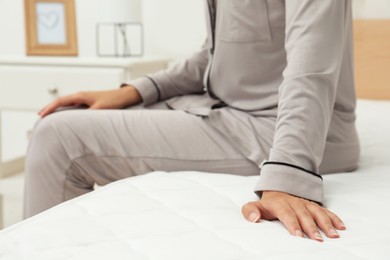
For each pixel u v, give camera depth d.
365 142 1.34
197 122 1.10
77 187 1.13
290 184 0.79
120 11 2.25
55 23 2.28
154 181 0.90
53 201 1.11
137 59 2.10
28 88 2.13
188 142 1.08
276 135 0.85
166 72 1.34
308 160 0.82
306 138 0.83
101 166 1.12
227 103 1.15
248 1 1.07
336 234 0.66
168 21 2.49
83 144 1.10
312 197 0.79
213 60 1.17
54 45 2.28
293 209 0.72
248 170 1.06
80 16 2.60
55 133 1.09
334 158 1.03
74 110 1.16
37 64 2.14
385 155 1.21
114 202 0.77
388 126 1.50
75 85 2.08
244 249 0.61
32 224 0.69
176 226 0.67
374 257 0.59
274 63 1.09
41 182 1.10
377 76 2.04
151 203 0.77
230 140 1.07
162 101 1.33
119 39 2.56
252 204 0.75
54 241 0.62
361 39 2.06
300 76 0.85
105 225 0.68
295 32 0.90
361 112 1.70
